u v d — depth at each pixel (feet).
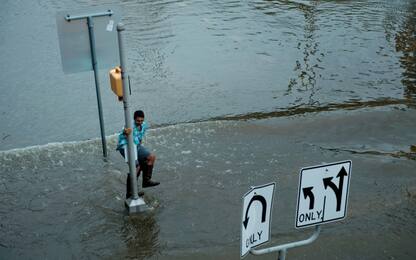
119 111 58.39
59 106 60.34
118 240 33.88
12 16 97.96
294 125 52.24
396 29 88.28
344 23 91.97
